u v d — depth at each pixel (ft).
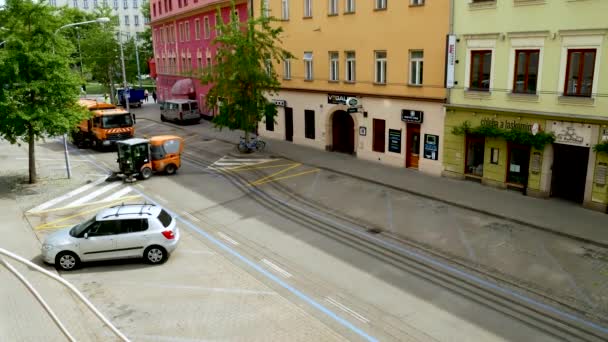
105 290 41.27
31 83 67.77
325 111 98.94
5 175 85.66
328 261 46.93
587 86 58.13
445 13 72.13
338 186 74.18
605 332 34.09
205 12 146.10
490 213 58.80
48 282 42.70
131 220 46.03
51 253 45.03
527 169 65.72
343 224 57.47
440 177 76.79
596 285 40.91
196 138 122.72
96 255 45.57
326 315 36.73
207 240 53.26
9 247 51.49
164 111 152.15
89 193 73.87
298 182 77.15
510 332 34.12
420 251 48.88
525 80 64.03
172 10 173.68
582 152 61.31
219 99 100.07
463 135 72.43
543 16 60.49
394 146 84.84
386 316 36.47
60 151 111.04
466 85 70.95
